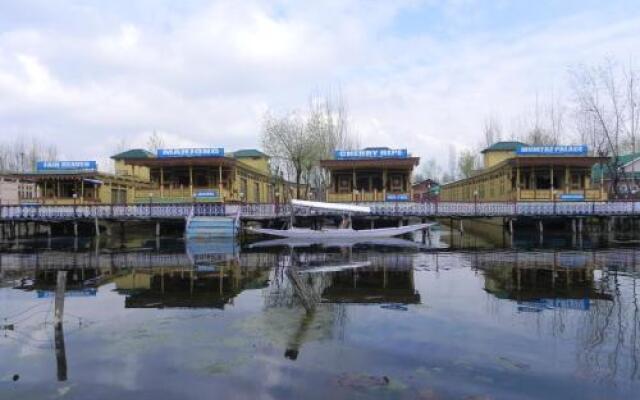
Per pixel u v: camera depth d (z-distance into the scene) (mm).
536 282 17438
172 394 8195
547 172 40094
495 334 11148
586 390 8188
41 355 10094
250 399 7969
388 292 15875
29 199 40969
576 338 10828
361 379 8648
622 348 10148
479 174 53875
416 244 31438
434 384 8430
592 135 51750
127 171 54906
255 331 11547
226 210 35594
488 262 22641
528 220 39625
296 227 37938
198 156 38094
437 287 16688
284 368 9211
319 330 11570
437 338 10898
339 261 23312
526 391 8156
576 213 35875
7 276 19906
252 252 27203
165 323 12352
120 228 41656
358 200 39344
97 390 8391
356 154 40719
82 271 21031
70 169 40469
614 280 17656
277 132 55719
